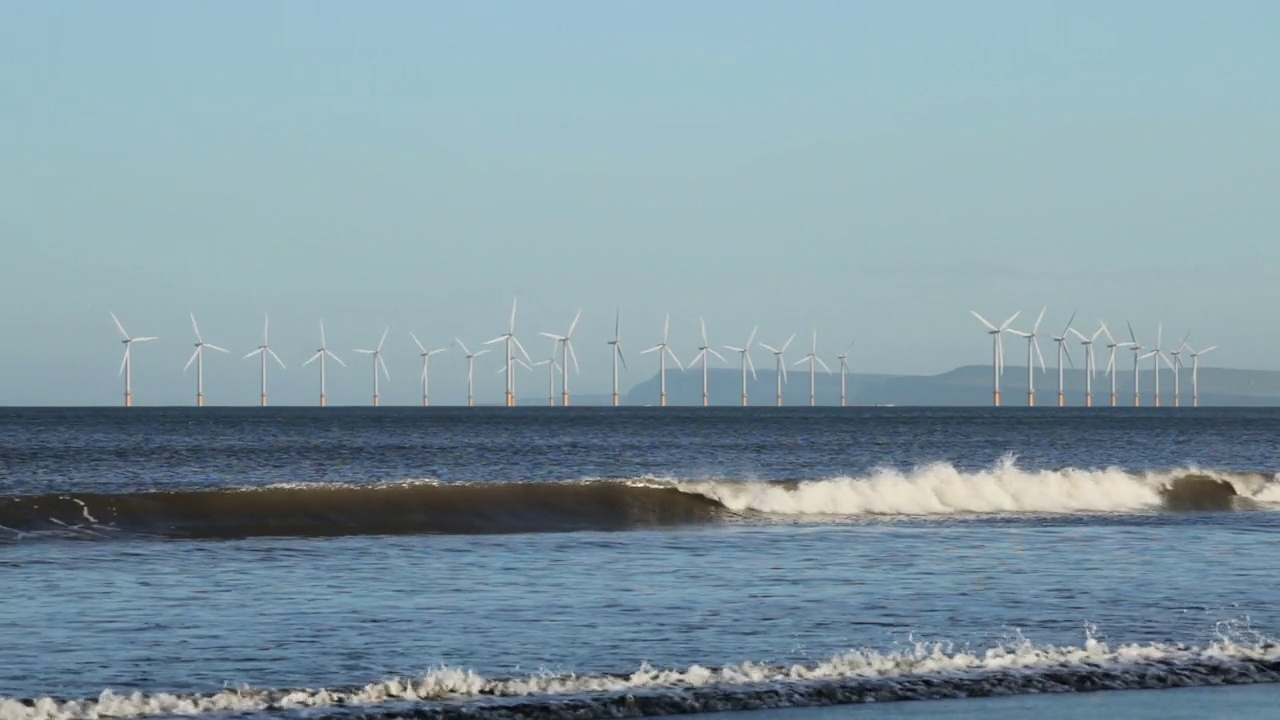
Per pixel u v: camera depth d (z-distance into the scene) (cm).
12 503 6384
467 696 2886
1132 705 2955
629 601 4178
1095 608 4091
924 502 7919
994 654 3322
